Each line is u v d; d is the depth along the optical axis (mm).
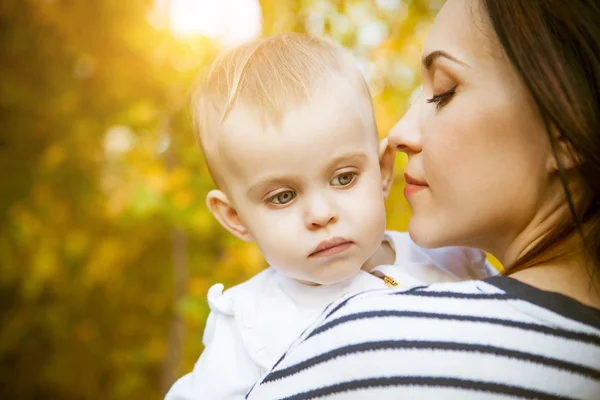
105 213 5680
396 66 3234
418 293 1051
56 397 7062
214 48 4047
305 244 1348
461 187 1189
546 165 1127
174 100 4473
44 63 5516
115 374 6695
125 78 4938
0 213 5781
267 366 1398
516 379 926
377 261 1566
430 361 952
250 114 1352
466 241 1279
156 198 4133
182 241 4613
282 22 3117
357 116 1384
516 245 1222
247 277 4312
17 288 6445
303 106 1333
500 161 1151
